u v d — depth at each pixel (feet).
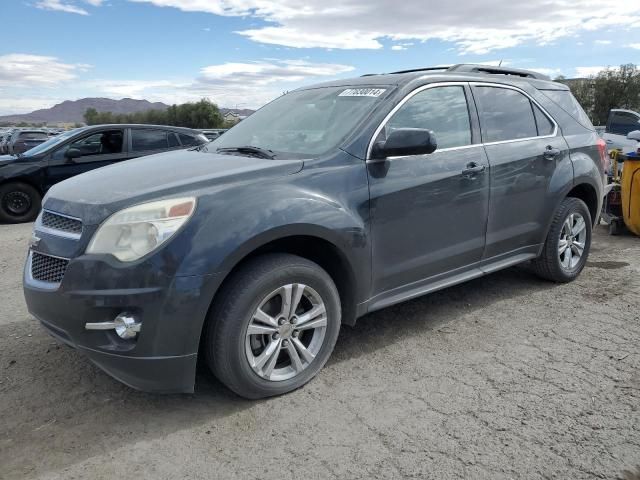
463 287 15.79
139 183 9.62
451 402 9.66
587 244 16.26
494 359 11.29
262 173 9.86
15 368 11.21
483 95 13.61
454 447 8.37
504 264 14.08
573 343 11.98
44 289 9.14
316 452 8.33
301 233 9.55
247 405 9.68
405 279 11.74
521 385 10.19
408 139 10.36
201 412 9.49
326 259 10.69
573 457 8.07
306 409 9.52
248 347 9.31
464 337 12.41
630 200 21.26
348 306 10.93
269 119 13.60
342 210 10.18
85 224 8.84
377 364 11.16
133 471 7.97
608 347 11.75
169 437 8.79
